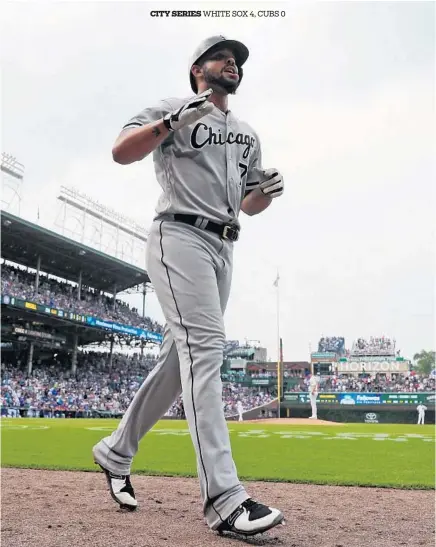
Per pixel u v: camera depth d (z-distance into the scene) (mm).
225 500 2623
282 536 2658
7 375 36781
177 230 2982
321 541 2562
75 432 12391
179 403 33812
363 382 45469
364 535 2701
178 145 3010
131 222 45312
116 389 41562
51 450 7824
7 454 7207
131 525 2871
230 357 66438
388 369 56000
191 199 3008
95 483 4535
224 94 3217
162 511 3309
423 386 43281
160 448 8172
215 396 2785
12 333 36250
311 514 3270
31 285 39531
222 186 3078
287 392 42375
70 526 2811
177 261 2939
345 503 3682
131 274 44906
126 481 3359
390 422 39312
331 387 44781
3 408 32438
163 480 4816
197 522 2980
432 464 6039
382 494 4098
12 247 38594
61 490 4109
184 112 2689
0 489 4094
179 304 2902
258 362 63000
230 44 3178
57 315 36938
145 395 3248
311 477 4953
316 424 23281
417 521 3066
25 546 2404
